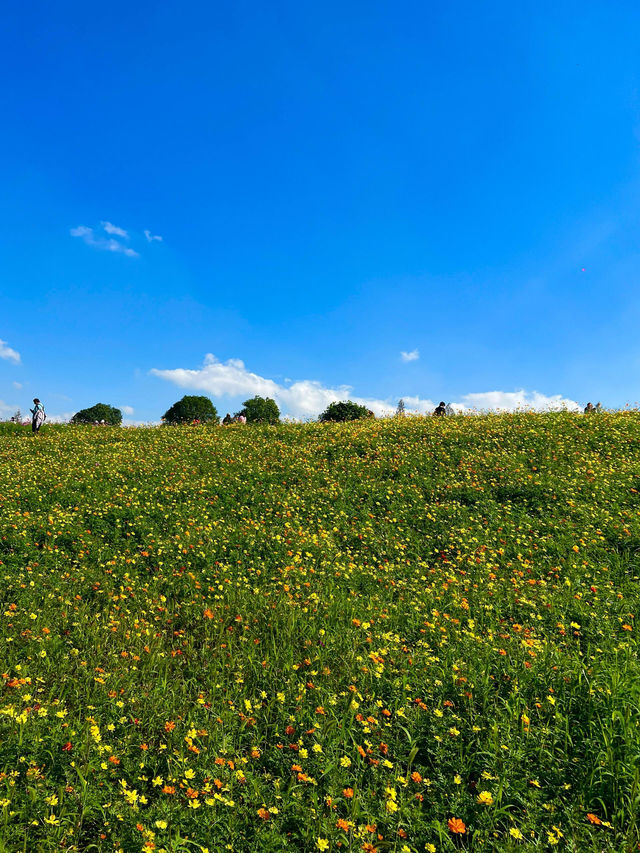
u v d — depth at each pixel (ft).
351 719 14.42
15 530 30.91
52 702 15.25
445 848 10.87
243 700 16.03
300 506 39.65
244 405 114.42
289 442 64.69
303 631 20.86
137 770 12.71
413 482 43.93
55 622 21.09
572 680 15.87
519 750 13.24
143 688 16.99
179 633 21.11
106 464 51.62
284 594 24.50
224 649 19.93
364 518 37.35
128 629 21.27
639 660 17.80
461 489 41.27
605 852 10.72
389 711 15.19
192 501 40.22
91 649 19.30
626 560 28.55
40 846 10.30
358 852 10.66
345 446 57.62
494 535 32.96
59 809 11.25
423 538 33.73
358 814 11.59
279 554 29.96
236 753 13.64
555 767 12.98
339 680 17.30
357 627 21.31
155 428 85.30
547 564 28.84
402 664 18.02
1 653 18.01
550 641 19.53
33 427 81.87
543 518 35.19
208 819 11.18
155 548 30.60
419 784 12.65
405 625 22.04
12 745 12.41
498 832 11.19
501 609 23.66
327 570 28.48
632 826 11.31
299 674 17.89
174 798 12.03
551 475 42.50
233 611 23.30
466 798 12.08
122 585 25.99
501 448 51.78
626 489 38.78
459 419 70.69
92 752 12.85
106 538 32.32
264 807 11.64
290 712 15.53
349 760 12.49
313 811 11.45
